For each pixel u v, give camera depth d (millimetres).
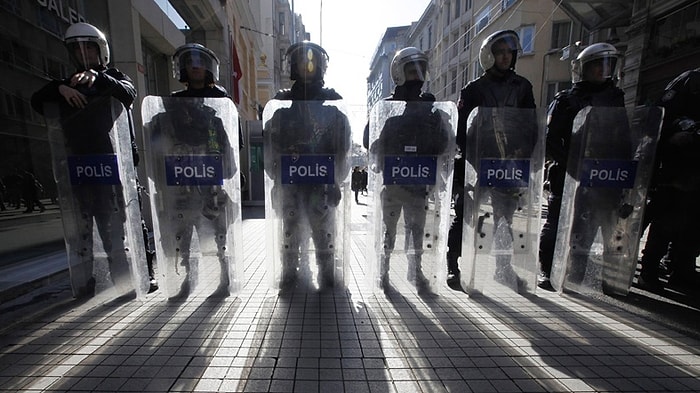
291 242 2803
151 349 1924
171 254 2668
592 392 1604
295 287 2846
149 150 2559
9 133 3561
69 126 2541
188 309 2463
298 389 1596
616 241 2830
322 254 2824
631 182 2760
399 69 2902
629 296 2812
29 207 3689
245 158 9883
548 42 15602
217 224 2680
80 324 2234
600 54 2770
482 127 2693
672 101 2828
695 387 1646
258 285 2979
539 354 1924
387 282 2867
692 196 2801
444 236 2840
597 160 2736
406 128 2725
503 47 2773
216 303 2574
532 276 2850
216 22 9719
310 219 2783
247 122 9750
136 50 5164
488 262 2812
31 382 1632
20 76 3734
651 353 1951
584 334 2156
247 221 6910
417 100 2879
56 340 2023
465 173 2797
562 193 2975
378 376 1704
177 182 2617
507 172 2742
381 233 2818
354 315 2385
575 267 2871
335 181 2750
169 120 2559
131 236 2666
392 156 2742
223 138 2637
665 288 3014
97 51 2639
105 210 2631
